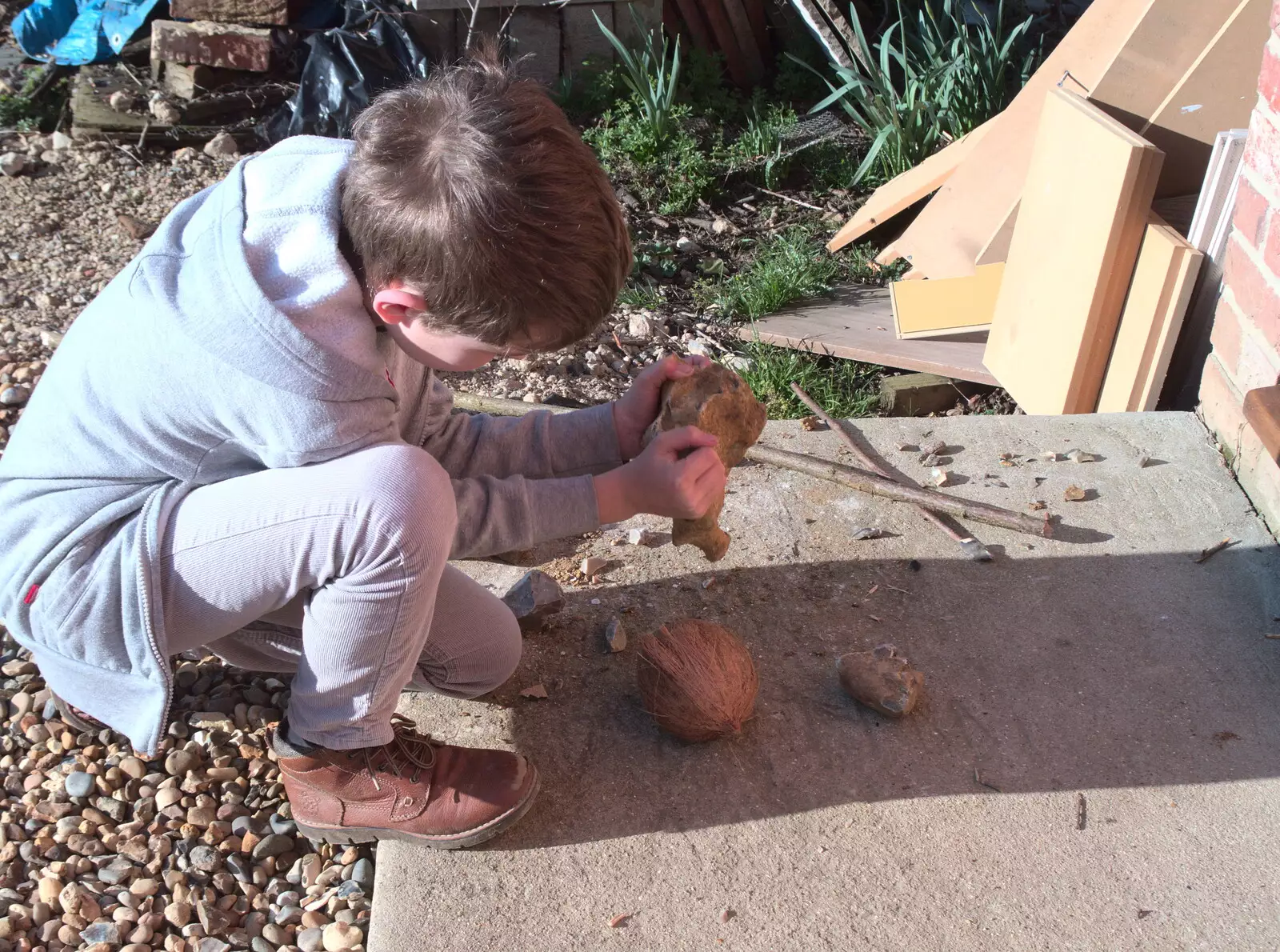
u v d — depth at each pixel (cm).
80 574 151
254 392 142
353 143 148
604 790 185
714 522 174
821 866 173
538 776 185
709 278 466
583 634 217
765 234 500
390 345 165
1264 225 237
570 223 131
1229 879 170
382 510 144
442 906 168
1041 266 316
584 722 198
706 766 189
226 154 505
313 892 191
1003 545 236
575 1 566
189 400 145
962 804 182
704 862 174
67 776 210
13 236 424
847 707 200
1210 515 242
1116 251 281
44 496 154
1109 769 188
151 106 514
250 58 531
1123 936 162
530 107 135
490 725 197
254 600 154
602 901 169
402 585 148
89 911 187
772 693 203
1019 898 168
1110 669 207
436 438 192
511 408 313
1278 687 203
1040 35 605
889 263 465
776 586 227
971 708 199
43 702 226
